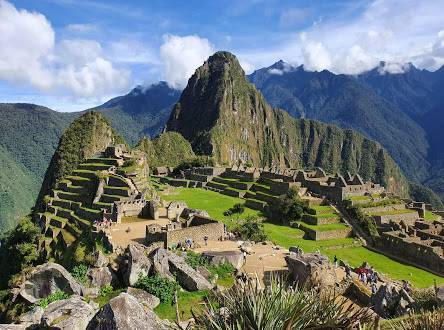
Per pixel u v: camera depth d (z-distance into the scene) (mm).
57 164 146250
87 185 75562
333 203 79812
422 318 11812
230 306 9656
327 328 9258
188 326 10844
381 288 22203
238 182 97625
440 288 22453
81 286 20703
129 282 21062
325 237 69438
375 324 9789
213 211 72312
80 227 60281
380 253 66688
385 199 84062
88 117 159000
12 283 32469
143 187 72938
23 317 15688
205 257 26344
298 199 76500
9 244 72250
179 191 93562
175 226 37219
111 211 51219
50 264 20969
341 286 23000
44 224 70062
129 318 11039
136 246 25109
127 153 96812
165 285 20438
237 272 25141
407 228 73438
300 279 22969
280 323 9062
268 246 34375
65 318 13484
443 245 65250
